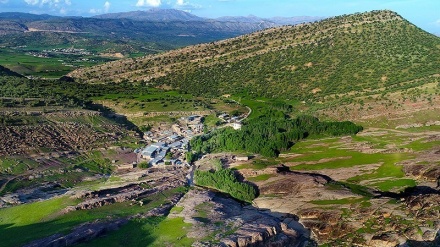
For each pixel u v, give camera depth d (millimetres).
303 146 161625
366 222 99000
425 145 149625
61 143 159125
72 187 128000
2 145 145250
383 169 132750
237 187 123625
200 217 101188
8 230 93125
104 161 153375
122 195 114438
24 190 122688
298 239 98938
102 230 89938
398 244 88438
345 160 143500
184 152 159750
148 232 92312
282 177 130625
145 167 146125
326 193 116125
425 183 118500
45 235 88188
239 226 96062
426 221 92688
